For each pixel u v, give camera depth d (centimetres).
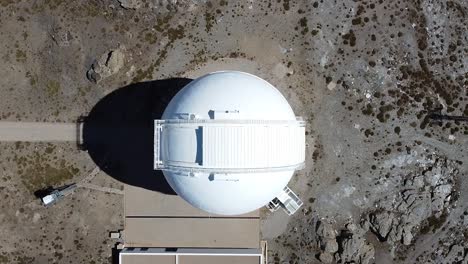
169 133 1415
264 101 1433
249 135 1361
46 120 1775
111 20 1775
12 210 1769
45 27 1769
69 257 1778
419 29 1778
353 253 1758
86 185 1772
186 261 1728
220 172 1360
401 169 1775
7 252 1770
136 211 1778
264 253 1777
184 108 1438
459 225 1780
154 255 1725
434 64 1778
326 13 1781
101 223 1777
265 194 1459
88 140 1778
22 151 1772
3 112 1773
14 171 1770
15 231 1770
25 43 1773
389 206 1781
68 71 1773
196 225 1780
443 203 1780
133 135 1778
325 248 1764
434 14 1778
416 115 1775
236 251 1750
